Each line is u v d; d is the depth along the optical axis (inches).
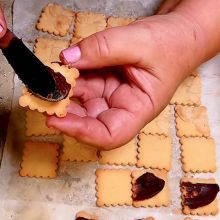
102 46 18.9
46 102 17.4
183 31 20.9
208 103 26.1
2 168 23.0
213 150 24.8
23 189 22.8
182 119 25.4
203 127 25.3
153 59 20.0
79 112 20.7
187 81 26.3
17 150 23.5
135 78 20.2
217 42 22.3
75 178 23.4
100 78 21.3
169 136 25.0
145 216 23.0
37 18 27.0
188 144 24.8
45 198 22.8
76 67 19.2
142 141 24.5
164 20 20.9
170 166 24.3
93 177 23.5
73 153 23.8
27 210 22.4
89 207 22.9
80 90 21.2
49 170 23.2
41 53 25.7
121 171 23.8
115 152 24.1
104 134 19.5
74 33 26.9
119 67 20.9
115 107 20.6
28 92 17.1
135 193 23.3
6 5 26.9
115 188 23.3
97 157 24.0
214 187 23.8
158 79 20.4
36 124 24.1
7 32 14.8
